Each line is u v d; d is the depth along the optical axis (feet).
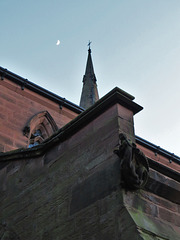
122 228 29.07
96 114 37.35
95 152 35.14
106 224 30.45
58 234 34.40
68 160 37.88
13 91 87.51
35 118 87.92
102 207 31.53
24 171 42.68
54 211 36.14
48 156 40.86
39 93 91.97
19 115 84.99
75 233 32.81
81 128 38.55
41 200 38.34
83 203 33.55
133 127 35.04
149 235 28.99
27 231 37.78
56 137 40.34
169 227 31.91
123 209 29.76
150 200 32.50
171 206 34.01
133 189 31.27
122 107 35.91
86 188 34.06
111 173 32.24
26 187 41.14
